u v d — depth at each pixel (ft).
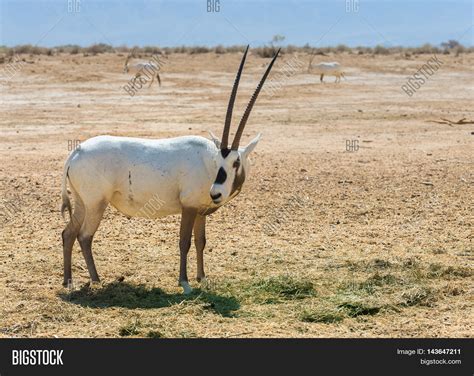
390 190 66.54
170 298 39.70
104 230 53.62
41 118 112.78
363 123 112.47
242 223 55.93
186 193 40.14
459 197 64.08
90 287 40.96
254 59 211.00
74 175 40.32
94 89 149.28
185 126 105.70
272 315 37.50
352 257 47.39
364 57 227.40
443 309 38.45
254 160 81.05
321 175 72.69
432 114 122.31
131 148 40.57
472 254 48.08
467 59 226.17
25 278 42.88
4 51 232.53
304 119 116.47
